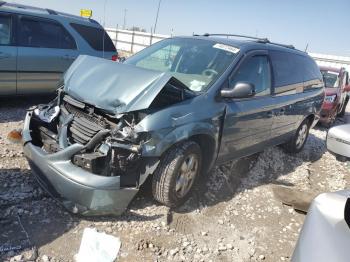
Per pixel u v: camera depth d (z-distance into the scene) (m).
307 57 6.62
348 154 3.83
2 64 6.45
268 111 4.98
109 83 3.62
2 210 3.42
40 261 2.88
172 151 3.64
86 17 8.21
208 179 4.79
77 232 3.29
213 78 4.21
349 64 22.78
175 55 4.75
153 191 3.75
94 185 3.20
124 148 3.25
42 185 3.63
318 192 5.19
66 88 3.92
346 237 2.06
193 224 3.76
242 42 4.89
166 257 3.19
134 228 3.47
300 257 2.08
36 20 6.95
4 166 4.27
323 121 9.87
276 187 5.07
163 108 3.53
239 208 4.30
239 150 4.72
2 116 6.31
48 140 3.72
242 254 3.46
